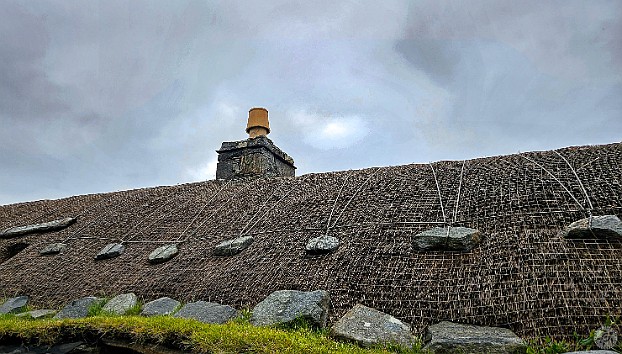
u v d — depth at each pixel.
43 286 7.37
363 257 5.95
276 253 6.70
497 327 4.37
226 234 7.92
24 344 4.77
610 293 4.29
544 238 5.36
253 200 9.38
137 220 9.54
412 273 5.39
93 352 4.56
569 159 7.47
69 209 11.34
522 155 8.27
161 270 7.07
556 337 4.00
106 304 6.31
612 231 4.98
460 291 4.91
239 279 6.18
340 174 9.78
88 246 8.71
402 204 7.26
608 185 6.23
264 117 14.52
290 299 5.26
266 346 3.94
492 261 5.23
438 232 5.91
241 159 13.44
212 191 10.73
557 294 4.43
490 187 7.09
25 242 9.62
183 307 5.71
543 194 6.39
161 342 4.29
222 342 4.05
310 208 8.09
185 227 8.68
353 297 5.27
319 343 4.16
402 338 4.40
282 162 14.48
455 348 4.02
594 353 3.48
